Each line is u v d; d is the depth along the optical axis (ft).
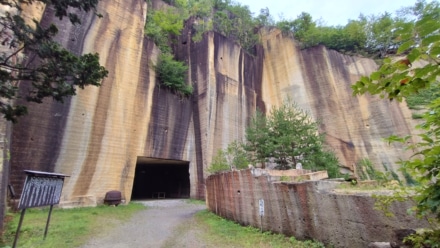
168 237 25.79
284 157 50.39
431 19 4.24
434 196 5.57
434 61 4.64
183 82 74.79
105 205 48.44
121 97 57.72
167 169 91.25
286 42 102.06
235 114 83.25
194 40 84.99
